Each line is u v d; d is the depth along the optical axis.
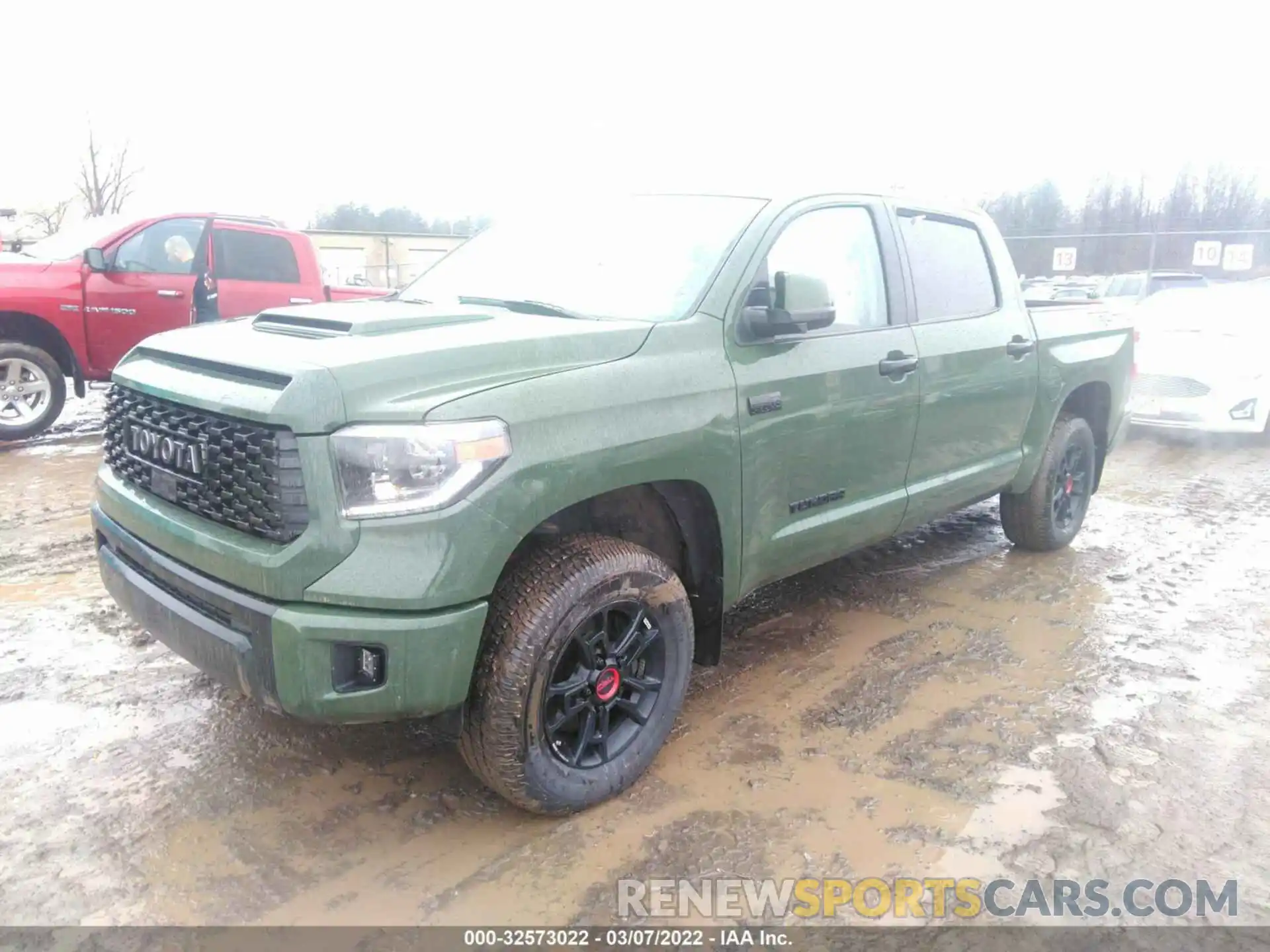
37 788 2.94
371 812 2.88
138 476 2.98
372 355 2.53
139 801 2.89
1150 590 4.89
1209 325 8.87
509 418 2.55
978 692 3.72
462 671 2.51
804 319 3.23
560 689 2.77
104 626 4.15
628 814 2.89
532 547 2.79
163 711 3.43
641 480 2.85
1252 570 5.25
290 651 2.39
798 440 3.39
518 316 3.16
